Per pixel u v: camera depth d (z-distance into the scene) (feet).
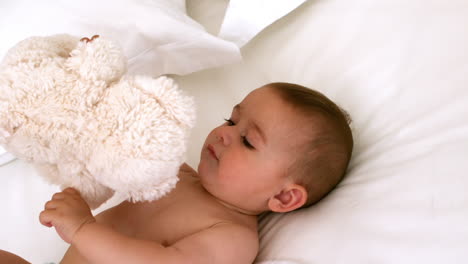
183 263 2.08
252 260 2.33
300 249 2.19
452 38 2.67
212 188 2.56
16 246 2.65
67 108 1.61
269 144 2.49
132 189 1.72
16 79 1.61
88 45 1.73
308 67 3.23
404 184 2.14
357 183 2.41
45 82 1.61
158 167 1.61
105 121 1.61
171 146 1.61
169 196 2.52
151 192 1.75
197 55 3.22
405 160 2.30
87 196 1.88
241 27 3.38
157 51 3.07
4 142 1.67
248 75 3.50
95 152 1.62
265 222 2.68
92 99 1.64
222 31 3.42
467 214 1.84
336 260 2.02
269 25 3.62
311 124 2.52
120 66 1.81
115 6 2.73
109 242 1.92
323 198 2.59
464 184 1.95
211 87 3.47
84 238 1.88
